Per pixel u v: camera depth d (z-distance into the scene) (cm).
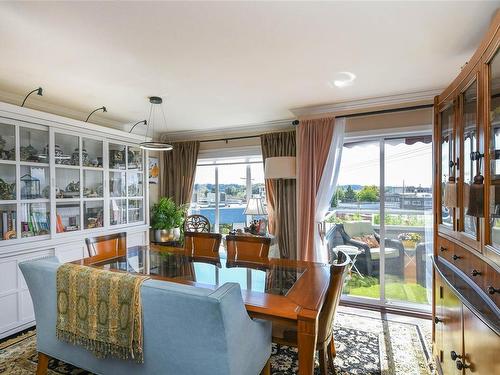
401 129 305
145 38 181
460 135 173
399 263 320
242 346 138
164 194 481
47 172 291
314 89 275
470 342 134
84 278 156
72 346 170
